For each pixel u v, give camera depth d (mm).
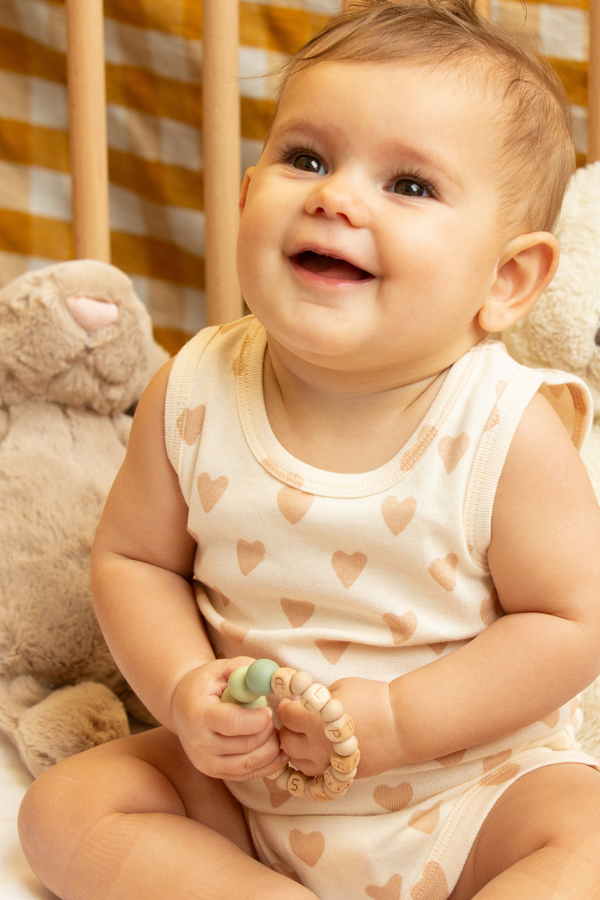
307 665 748
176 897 637
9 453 1001
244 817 789
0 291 1025
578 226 985
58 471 998
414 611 738
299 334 679
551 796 677
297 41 1374
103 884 657
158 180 1423
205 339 857
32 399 1035
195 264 1447
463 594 739
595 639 719
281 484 757
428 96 691
